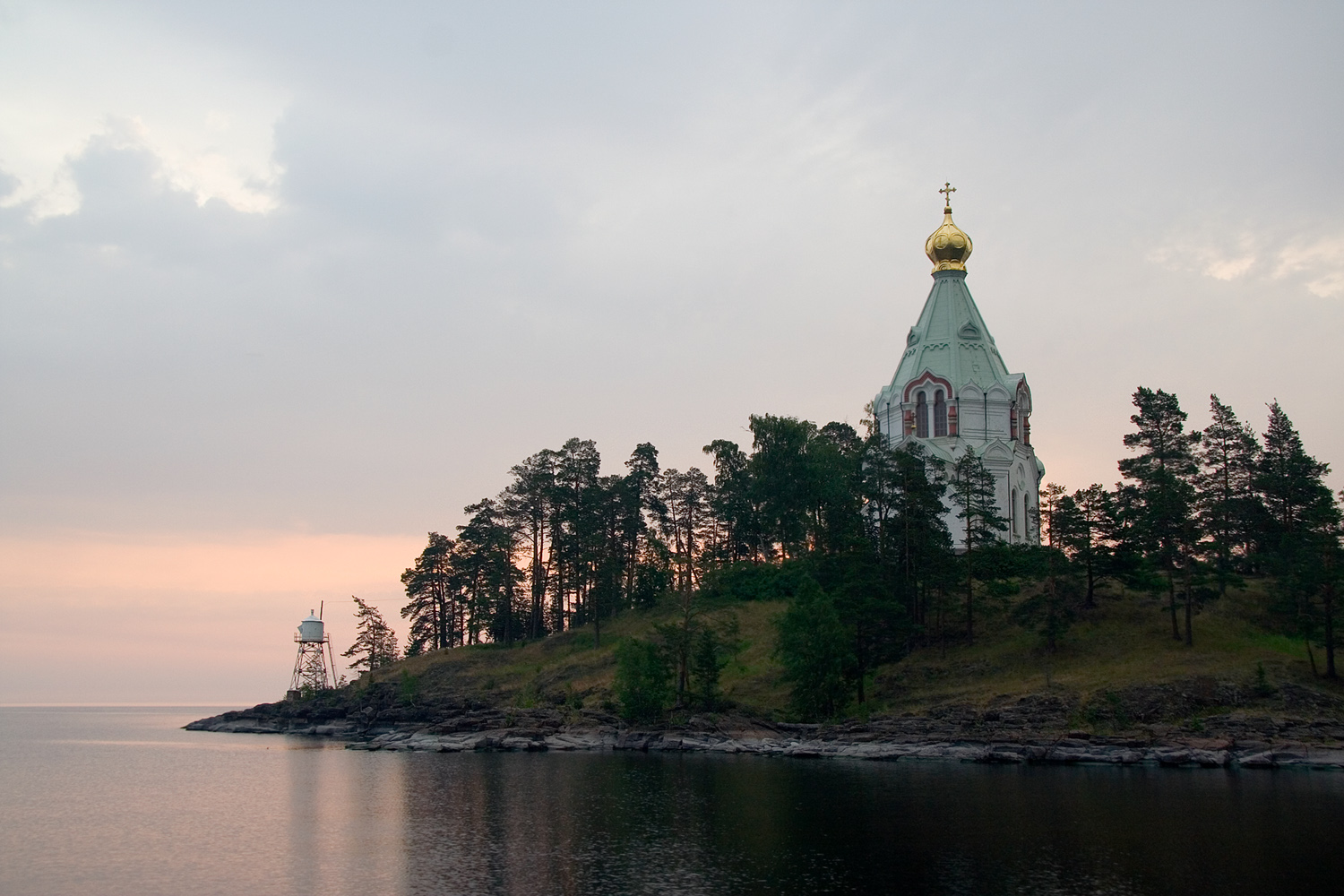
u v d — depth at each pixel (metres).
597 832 68.69
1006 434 156.62
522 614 182.25
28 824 80.81
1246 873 55.47
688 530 174.75
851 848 62.62
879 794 80.88
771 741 112.75
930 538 128.25
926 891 53.34
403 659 185.25
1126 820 68.69
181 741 185.50
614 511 174.12
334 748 145.25
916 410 158.75
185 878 60.50
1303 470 129.38
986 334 163.38
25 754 159.25
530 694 144.38
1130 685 103.12
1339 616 102.44
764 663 135.38
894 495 136.00
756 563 169.00
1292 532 125.62
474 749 126.94
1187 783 83.56
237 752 151.50
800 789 84.06
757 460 161.00
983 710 106.50
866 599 118.25
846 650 116.56
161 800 94.62
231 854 67.31
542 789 88.06
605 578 163.62
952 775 90.88
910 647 127.50
